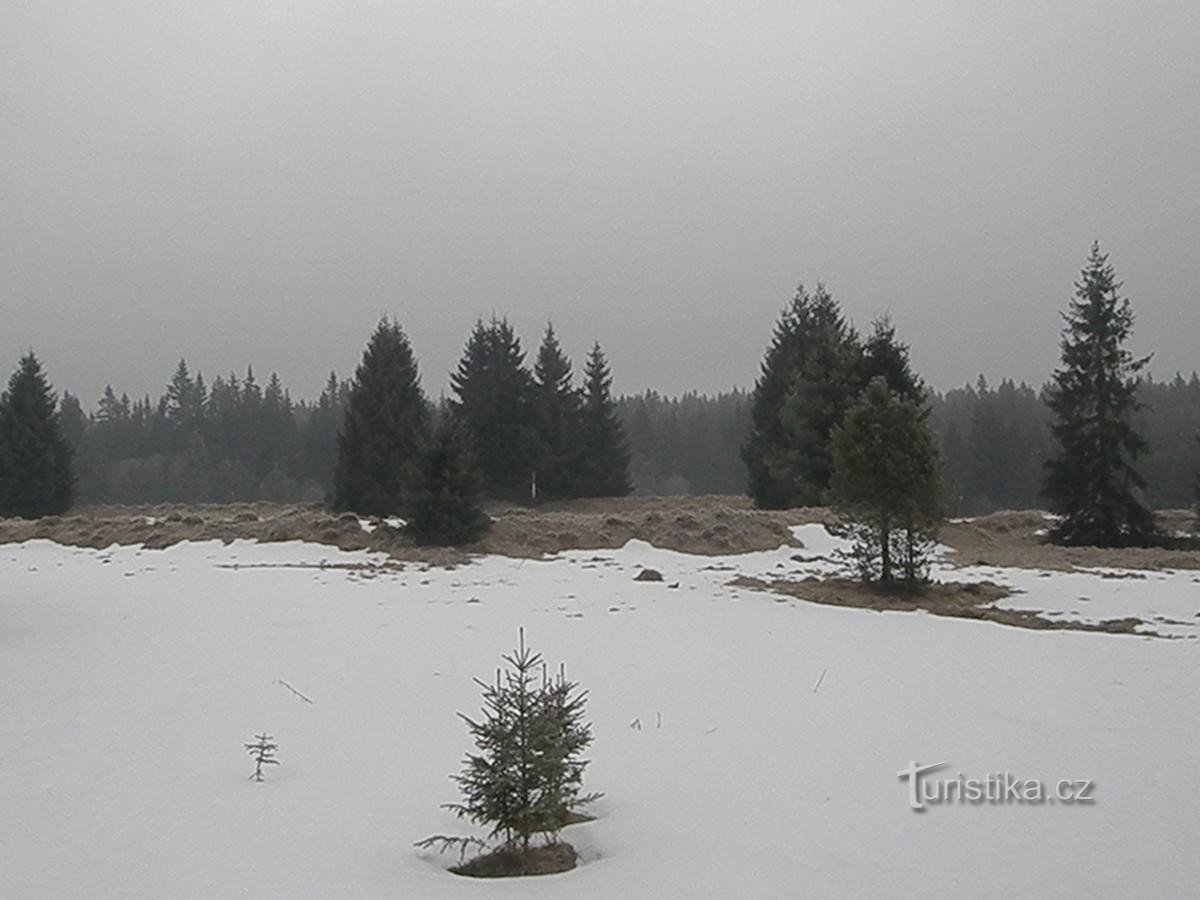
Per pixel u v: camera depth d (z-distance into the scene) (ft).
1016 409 261.03
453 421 79.15
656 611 47.47
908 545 55.47
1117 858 17.81
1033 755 24.09
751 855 17.94
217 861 17.54
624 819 20.11
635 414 272.51
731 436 260.42
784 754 24.30
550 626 42.88
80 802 20.76
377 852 18.20
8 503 125.59
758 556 73.56
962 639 40.50
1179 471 197.26
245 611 46.73
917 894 16.21
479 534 76.59
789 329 123.13
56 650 37.27
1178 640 40.75
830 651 37.70
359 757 24.04
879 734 26.00
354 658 35.78
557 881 17.06
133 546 79.46
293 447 249.75
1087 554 74.95
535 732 18.39
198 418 269.85
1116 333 91.09
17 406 128.67
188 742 25.31
